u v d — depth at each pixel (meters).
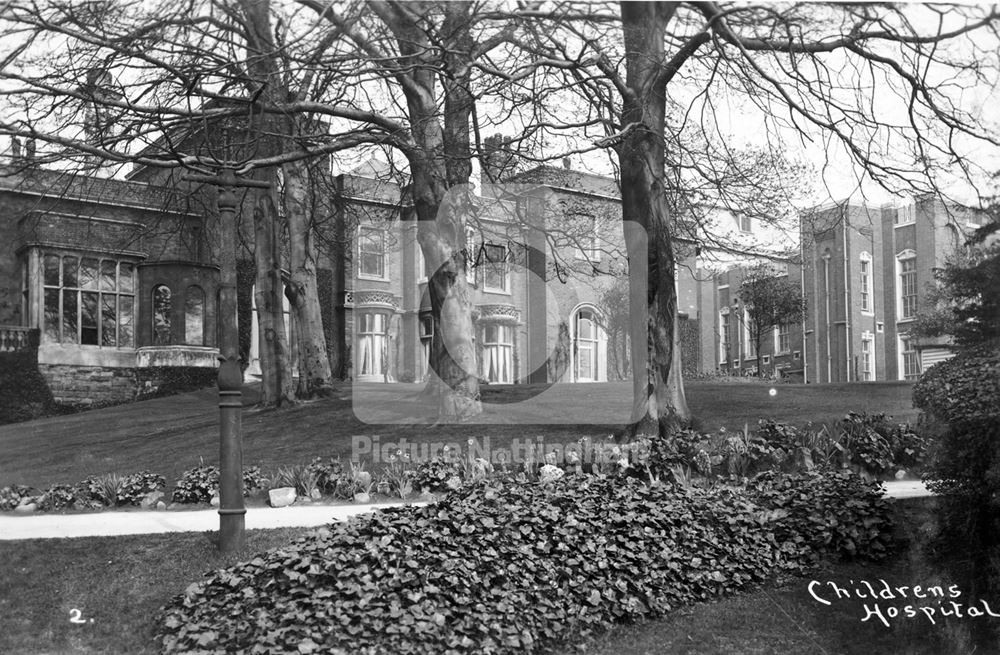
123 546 8.33
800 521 8.93
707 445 12.49
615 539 7.89
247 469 12.40
